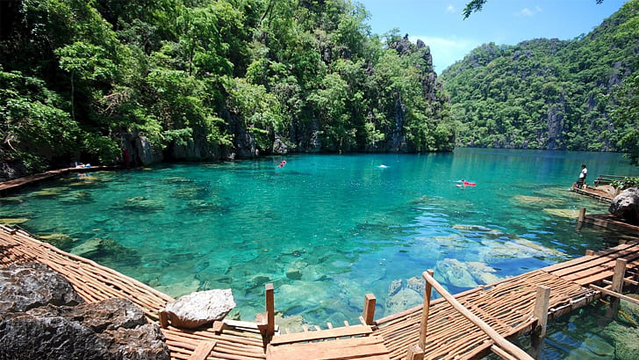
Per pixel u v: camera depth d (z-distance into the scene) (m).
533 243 8.73
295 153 35.44
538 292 4.32
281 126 32.44
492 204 13.56
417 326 4.24
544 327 4.33
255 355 3.48
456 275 6.58
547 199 15.08
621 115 16.98
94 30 15.91
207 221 9.40
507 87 118.12
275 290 5.79
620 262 5.41
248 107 27.02
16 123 12.18
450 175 23.27
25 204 9.82
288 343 3.71
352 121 44.56
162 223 8.98
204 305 4.05
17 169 12.38
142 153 18.47
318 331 3.96
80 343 2.49
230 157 25.17
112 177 14.66
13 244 5.88
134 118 18.42
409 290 5.86
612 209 11.20
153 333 3.29
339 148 41.38
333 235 8.82
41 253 5.64
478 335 4.10
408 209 12.13
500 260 7.48
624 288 6.03
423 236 9.03
